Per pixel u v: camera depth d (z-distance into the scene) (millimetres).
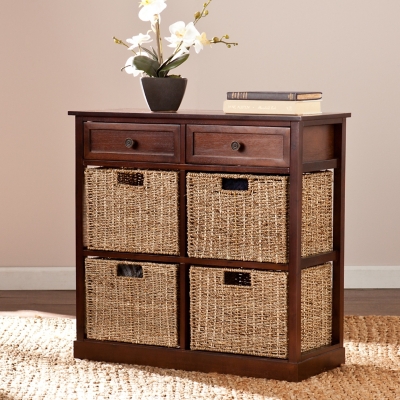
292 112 2654
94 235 2959
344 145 2877
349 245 4395
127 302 2932
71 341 3258
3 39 4301
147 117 2824
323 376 2758
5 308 3918
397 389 2613
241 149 2688
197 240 2793
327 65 4301
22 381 2711
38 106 4324
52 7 4285
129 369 2863
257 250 2707
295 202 2619
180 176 2807
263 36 4301
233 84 4336
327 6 4285
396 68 4301
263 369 2730
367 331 3412
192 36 2963
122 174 3020
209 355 2807
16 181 4363
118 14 4285
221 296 2779
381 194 4363
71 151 4348
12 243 4395
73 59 4305
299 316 2678
